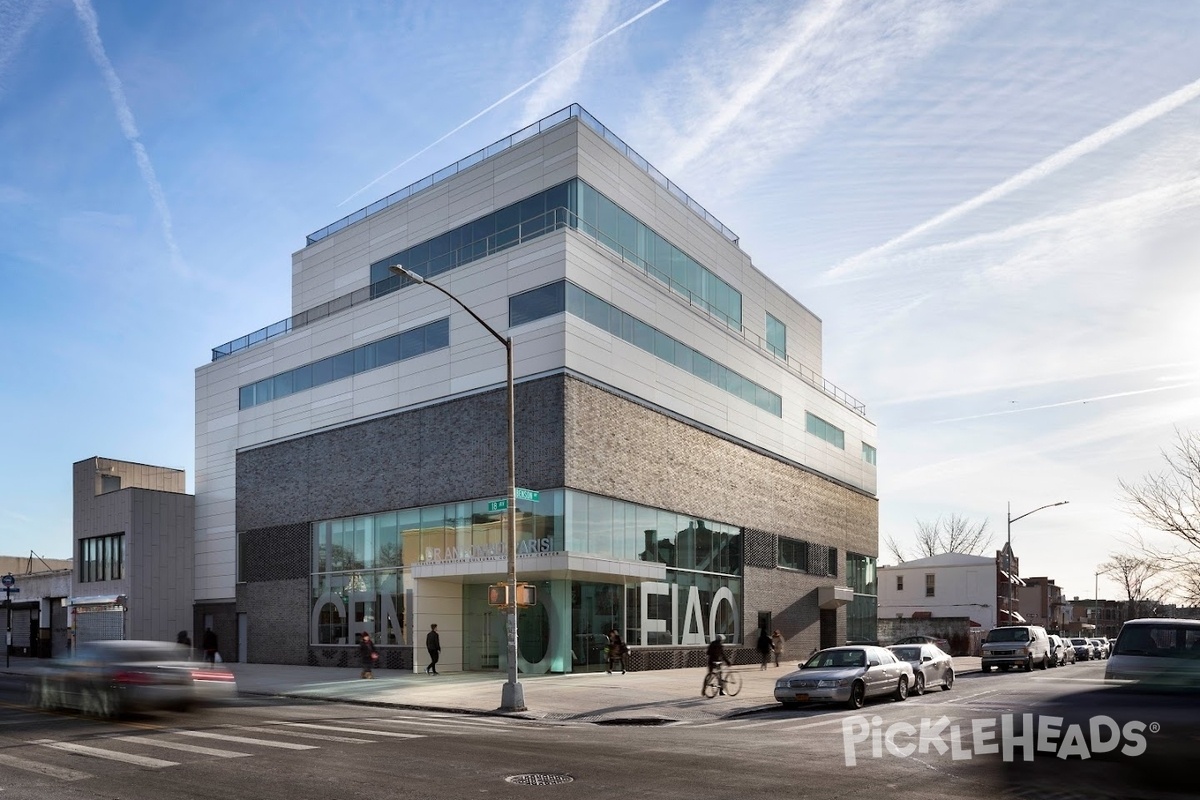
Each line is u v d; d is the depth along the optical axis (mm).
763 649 41406
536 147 39969
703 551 43375
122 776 12344
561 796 10891
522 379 36281
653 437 40062
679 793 11055
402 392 41031
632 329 39469
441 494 38531
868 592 63062
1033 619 94562
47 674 21953
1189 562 38156
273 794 11078
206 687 20516
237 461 49656
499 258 38156
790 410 53812
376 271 46000
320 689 29234
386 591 40219
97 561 52750
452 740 16406
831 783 11711
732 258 50719
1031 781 9875
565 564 32000
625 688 28750
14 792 11234
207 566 50844
